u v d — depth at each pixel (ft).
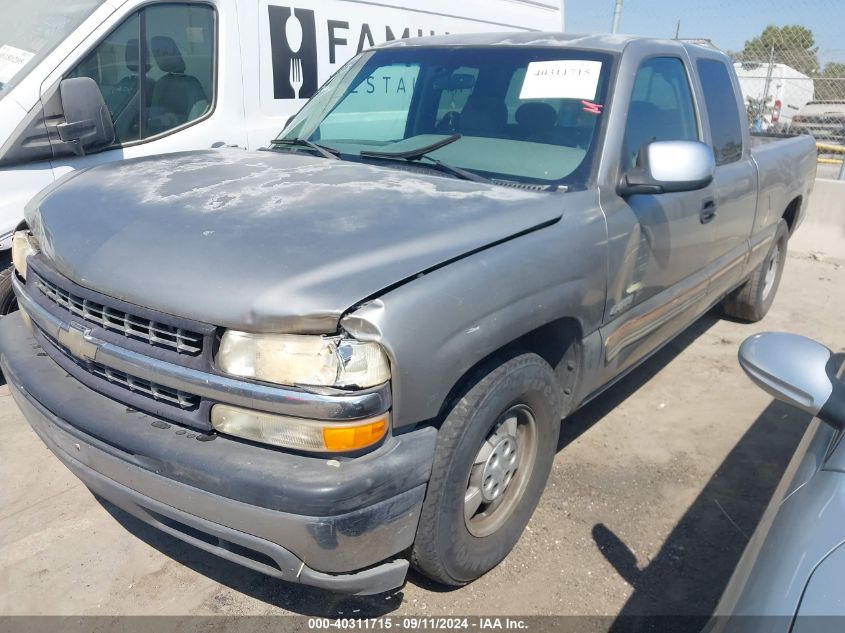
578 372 9.57
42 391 7.88
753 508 10.57
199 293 6.64
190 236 7.32
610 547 9.59
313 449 6.39
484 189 8.91
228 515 6.50
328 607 8.50
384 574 7.11
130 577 8.91
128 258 7.26
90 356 7.34
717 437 12.58
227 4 15.34
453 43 11.66
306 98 17.37
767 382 6.22
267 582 8.89
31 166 12.80
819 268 24.18
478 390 7.66
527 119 10.23
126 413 7.23
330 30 17.61
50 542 9.48
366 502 6.54
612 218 9.40
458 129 10.54
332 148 10.91
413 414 6.81
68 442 7.63
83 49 13.29
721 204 12.63
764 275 17.48
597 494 10.71
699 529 10.04
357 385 6.34
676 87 11.91
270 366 6.36
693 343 17.06
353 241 7.08
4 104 12.50
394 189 8.67
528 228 8.17
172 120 14.94
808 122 35.63
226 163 10.05
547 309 8.23
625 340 10.46
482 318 7.31
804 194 18.42
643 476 11.25
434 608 8.49
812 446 6.33
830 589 4.66
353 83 12.16
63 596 8.58
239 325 6.42
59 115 13.02
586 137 9.77
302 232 7.24
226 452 6.57
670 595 8.80
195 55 15.12
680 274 11.75
